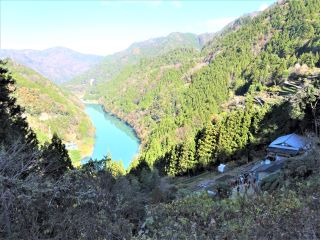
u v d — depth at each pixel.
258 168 31.50
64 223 6.55
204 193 9.03
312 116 38.41
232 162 46.72
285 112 44.53
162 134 105.94
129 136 130.88
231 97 125.56
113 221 7.09
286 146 35.31
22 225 6.27
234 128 50.06
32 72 174.00
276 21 193.25
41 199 6.48
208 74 166.62
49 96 146.50
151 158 67.25
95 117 178.38
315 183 9.35
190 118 109.00
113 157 98.00
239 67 157.50
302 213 6.79
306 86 42.69
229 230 6.76
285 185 10.66
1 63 19.66
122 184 11.38
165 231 6.91
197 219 7.45
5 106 19.53
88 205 6.95
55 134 23.16
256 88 115.00
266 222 6.72
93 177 8.74
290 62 121.50
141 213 9.60
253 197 8.61
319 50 118.75
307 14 175.25
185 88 169.50
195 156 53.72
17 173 6.73
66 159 22.97
